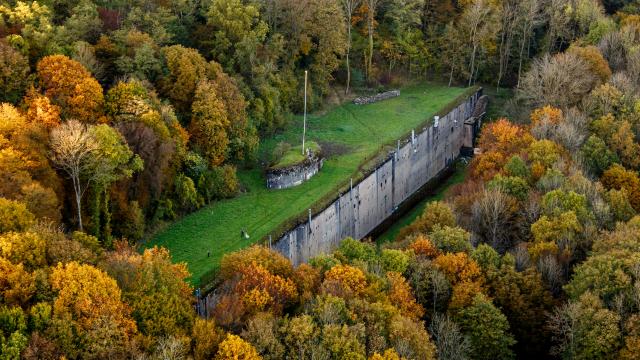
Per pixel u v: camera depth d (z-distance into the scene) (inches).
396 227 4707.2
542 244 3218.5
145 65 4023.1
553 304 3043.8
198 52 4635.8
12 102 3405.5
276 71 5172.2
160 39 4338.1
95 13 4217.5
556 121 4500.5
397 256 3038.9
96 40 4151.1
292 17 5231.3
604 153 4202.8
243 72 4773.6
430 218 3590.1
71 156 3056.1
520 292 3051.2
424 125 5339.6
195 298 2815.0
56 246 2458.2
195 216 3875.5
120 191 3469.5
